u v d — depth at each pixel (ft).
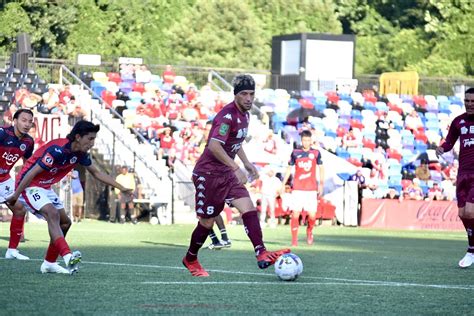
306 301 56.39
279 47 251.80
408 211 195.93
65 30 294.05
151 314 49.14
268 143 193.77
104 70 232.94
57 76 218.18
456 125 87.97
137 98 211.82
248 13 343.46
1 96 183.73
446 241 147.23
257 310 51.65
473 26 365.40
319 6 371.15
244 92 65.16
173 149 193.36
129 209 172.45
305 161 117.19
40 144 155.02
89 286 61.52
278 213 184.75
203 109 212.23
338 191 193.47
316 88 245.24
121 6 315.37
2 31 278.87
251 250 105.19
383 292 62.80
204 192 66.64
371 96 242.99
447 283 70.79
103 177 68.64
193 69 245.86
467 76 361.30
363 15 394.93
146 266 78.95
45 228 142.31
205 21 337.31
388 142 230.89
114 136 177.17
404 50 368.89
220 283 65.36
